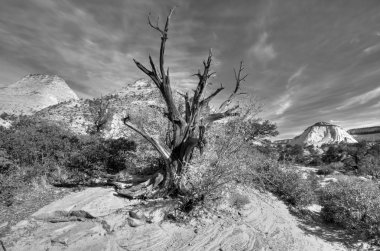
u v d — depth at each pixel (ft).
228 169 20.99
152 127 29.86
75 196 22.08
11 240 15.47
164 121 30.35
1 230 16.46
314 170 83.61
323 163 121.60
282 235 20.95
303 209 29.45
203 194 21.09
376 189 28.94
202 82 25.03
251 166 26.16
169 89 24.26
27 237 15.96
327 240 22.16
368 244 21.83
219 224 19.98
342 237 23.13
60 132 33.86
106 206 19.99
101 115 60.23
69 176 27.81
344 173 84.99
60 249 15.08
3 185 20.43
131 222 18.22
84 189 24.61
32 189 23.24
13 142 25.35
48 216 18.34
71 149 30.22
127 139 34.14
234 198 24.85
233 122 24.49
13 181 22.16
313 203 32.35
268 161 37.11
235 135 23.17
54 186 25.25
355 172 84.43
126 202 21.26
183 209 20.99
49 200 21.67
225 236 18.48
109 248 15.64
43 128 32.81
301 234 22.29
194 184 21.24
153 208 20.07
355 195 25.98
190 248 16.69
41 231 16.75
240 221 21.40
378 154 122.01
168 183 22.97
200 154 24.25
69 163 28.53
